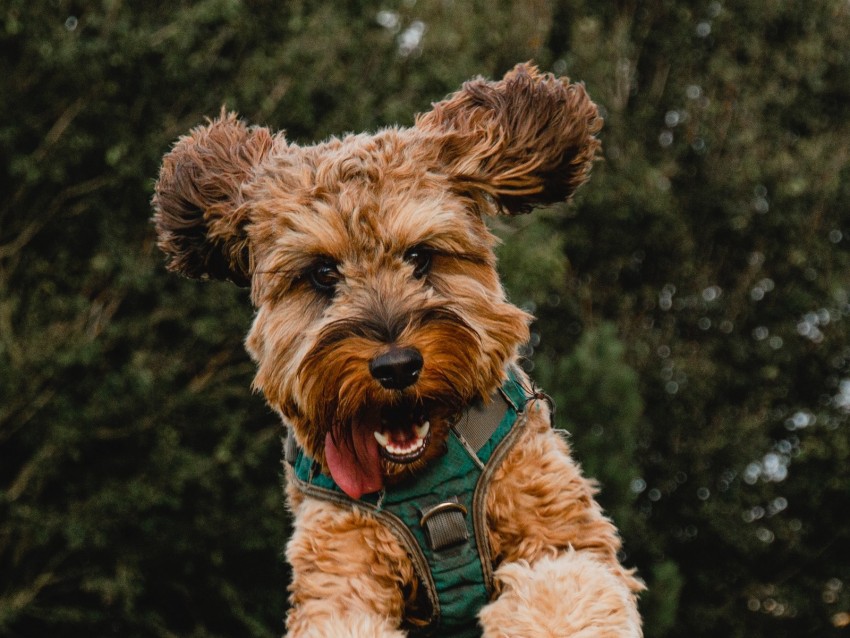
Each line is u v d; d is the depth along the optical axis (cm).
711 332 2009
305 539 300
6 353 1195
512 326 318
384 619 286
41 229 1290
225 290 1289
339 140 342
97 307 1273
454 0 1599
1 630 1234
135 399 1227
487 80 355
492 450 297
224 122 361
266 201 322
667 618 1408
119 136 1256
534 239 1387
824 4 2184
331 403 296
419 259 314
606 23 2116
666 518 1898
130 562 1252
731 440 1889
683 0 2148
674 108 2106
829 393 2023
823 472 1902
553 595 274
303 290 318
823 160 2038
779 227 2017
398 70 1439
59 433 1191
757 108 2052
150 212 1280
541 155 338
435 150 326
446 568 291
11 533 1250
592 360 1441
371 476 292
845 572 1914
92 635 1334
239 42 1344
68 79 1238
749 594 1875
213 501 1325
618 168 1934
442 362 291
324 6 1402
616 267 1991
